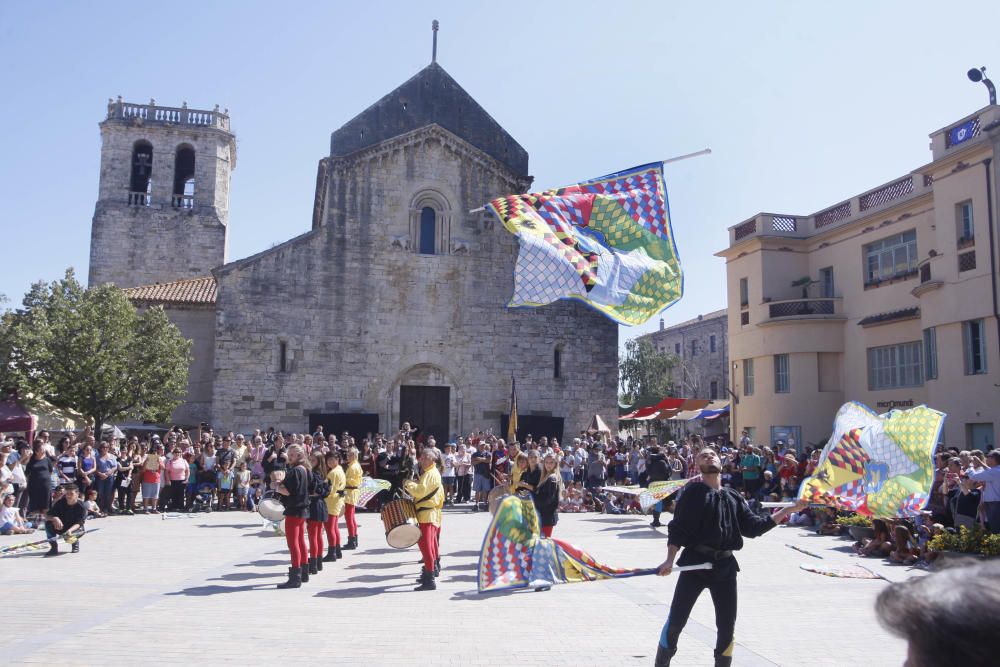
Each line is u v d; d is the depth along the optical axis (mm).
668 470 22844
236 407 30219
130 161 49625
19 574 13203
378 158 32969
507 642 8664
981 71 27734
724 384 63062
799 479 22422
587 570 12344
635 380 64812
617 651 8320
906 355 32969
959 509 15555
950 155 28203
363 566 14344
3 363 30547
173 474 24719
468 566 14305
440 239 33469
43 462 20344
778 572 13898
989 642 1520
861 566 14531
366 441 26500
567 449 28703
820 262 38781
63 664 7602
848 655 8281
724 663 6895
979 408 26891
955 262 28172
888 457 11195
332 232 32062
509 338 33312
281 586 12086
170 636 8812
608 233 15531
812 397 36500
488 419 32656
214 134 50719
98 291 32938
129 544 17172
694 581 6945
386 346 32031
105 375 31297
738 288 41250
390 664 7730
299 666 7621
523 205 15422
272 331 30906
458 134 34469
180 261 49125
